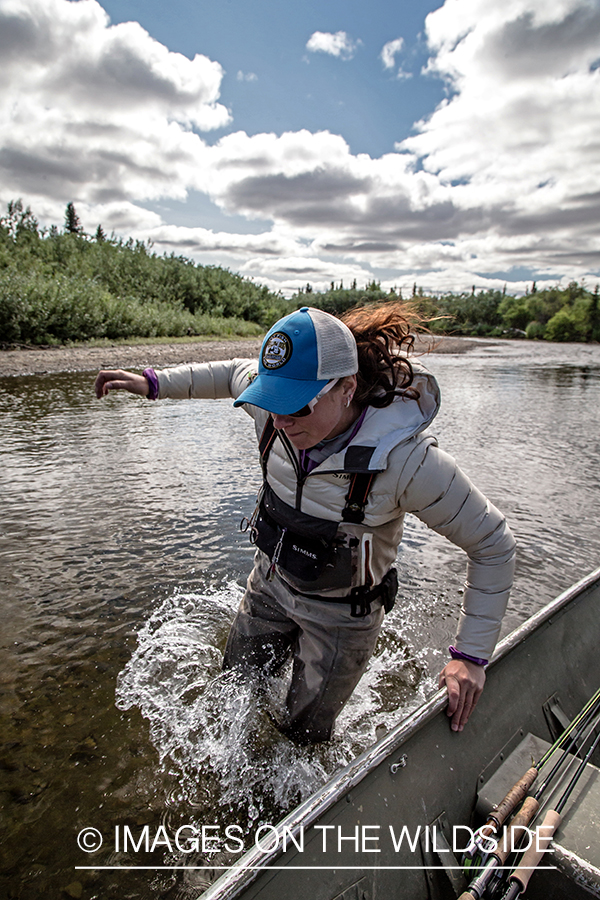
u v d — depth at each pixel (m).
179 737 2.12
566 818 1.36
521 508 4.92
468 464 6.40
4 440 6.72
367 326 1.47
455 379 16.50
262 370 1.37
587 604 2.29
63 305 18.72
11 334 16.92
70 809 1.82
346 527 1.54
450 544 4.16
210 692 2.23
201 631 2.85
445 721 1.58
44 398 9.83
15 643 2.69
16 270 21.78
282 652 2.04
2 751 2.04
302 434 1.40
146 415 8.81
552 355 31.55
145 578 3.38
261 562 1.93
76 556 3.65
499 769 1.61
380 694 2.43
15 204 34.28
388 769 1.39
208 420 8.57
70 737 2.12
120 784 1.92
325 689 1.76
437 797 1.44
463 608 1.59
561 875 1.23
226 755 1.99
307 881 1.15
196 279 40.59
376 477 1.44
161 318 25.19
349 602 1.67
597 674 2.12
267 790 1.90
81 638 2.76
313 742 1.90
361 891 1.20
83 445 6.61
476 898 1.21
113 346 18.94
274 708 2.06
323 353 1.30
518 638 1.88
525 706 1.81
